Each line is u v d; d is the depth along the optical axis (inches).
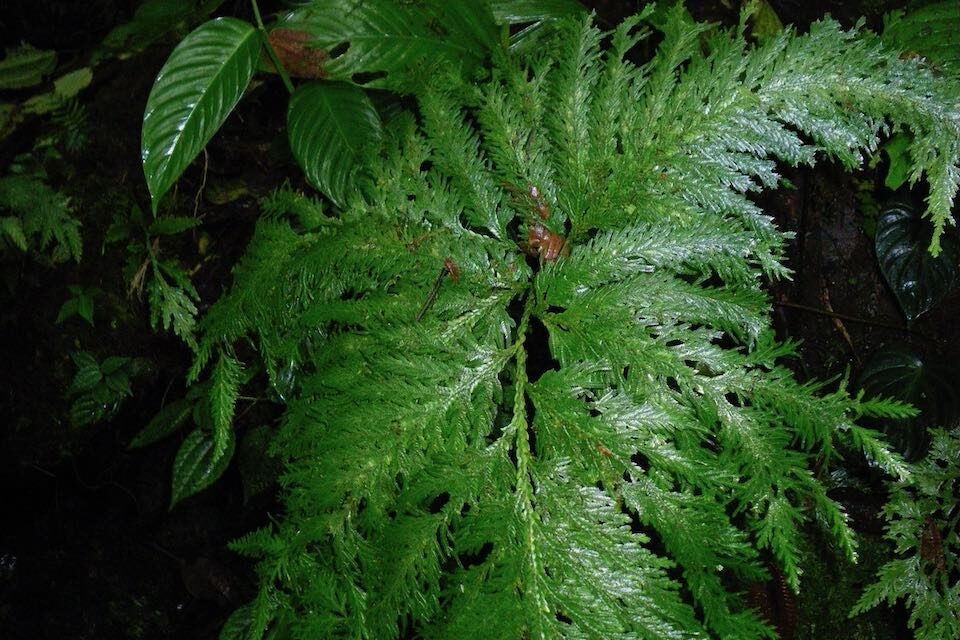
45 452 36.2
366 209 26.9
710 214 24.7
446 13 28.1
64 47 38.5
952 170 23.7
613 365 24.5
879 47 24.2
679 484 25.7
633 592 23.5
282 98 34.7
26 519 38.6
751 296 24.3
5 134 34.0
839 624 32.3
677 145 24.8
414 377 25.4
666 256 24.7
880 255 31.7
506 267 26.4
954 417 30.9
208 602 39.4
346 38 28.0
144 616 39.6
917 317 32.0
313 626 25.0
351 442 25.1
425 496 24.6
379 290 26.5
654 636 23.2
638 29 32.2
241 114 34.6
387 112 30.8
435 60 27.1
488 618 23.7
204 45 28.2
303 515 25.6
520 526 24.1
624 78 25.5
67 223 33.5
